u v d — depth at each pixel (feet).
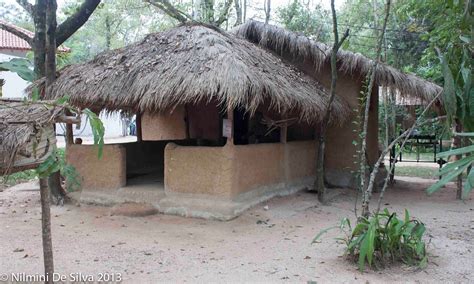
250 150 25.30
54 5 27.07
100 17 72.90
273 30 33.45
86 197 27.04
